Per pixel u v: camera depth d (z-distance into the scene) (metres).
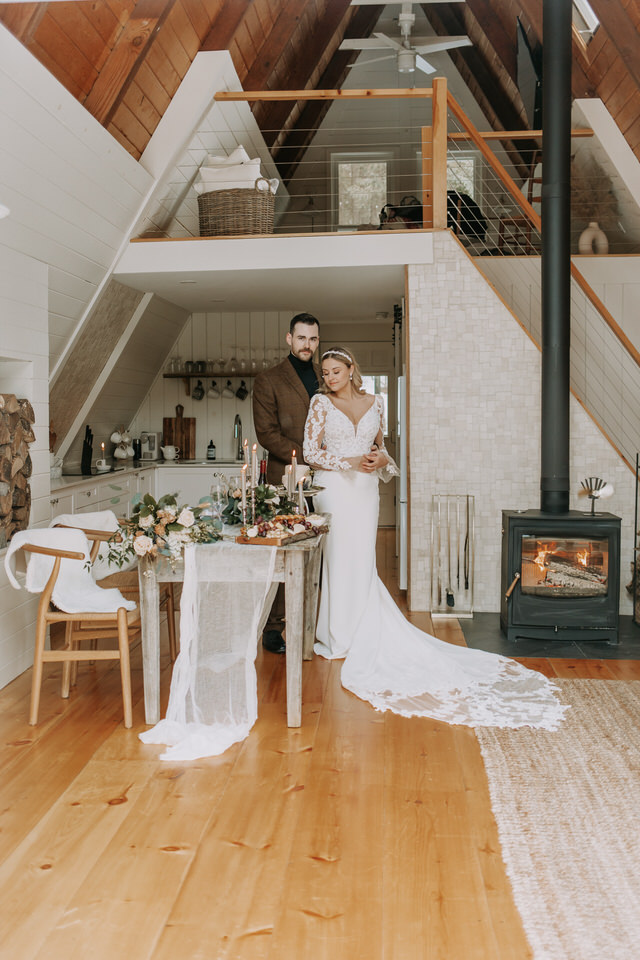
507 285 5.83
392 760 2.95
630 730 3.22
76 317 5.23
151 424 8.21
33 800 2.62
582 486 5.20
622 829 2.43
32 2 3.11
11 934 1.93
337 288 6.11
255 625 3.24
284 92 5.07
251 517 3.44
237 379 8.14
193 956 1.86
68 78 3.85
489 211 8.94
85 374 6.22
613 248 6.69
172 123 4.89
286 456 4.48
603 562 4.52
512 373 5.16
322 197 9.38
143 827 2.45
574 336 5.89
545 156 4.67
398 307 6.46
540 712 3.41
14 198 3.76
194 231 6.36
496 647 4.47
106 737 3.17
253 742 3.12
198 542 3.24
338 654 4.17
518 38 6.77
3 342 3.86
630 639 4.65
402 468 5.83
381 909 2.04
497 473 5.21
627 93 5.71
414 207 6.80
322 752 3.02
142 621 3.27
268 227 5.44
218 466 7.56
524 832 2.41
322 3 6.64
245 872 2.20
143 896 2.09
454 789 2.71
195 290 6.15
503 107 8.46
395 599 5.70
